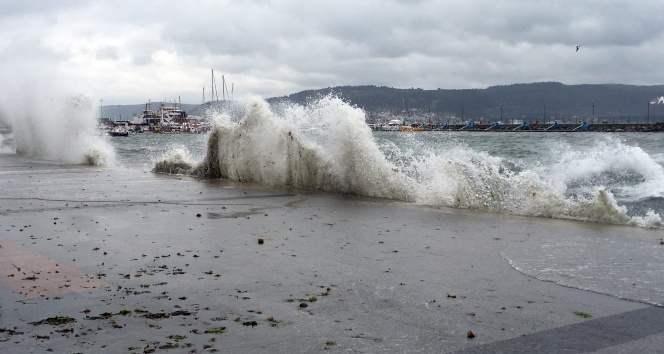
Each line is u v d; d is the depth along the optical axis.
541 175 13.25
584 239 6.56
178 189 11.91
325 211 8.85
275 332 3.58
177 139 59.22
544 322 3.74
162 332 3.59
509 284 4.68
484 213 8.67
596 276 4.91
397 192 10.62
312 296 4.35
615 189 10.98
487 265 5.32
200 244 6.32
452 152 13.61
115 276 4.95
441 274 5.00
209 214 8.52
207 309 4.05
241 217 8.25
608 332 3.54
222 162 14.38
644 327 3.62
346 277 4.91
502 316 3.87
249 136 13.64
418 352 3.25
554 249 6.02
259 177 13.31
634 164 13.11
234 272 5.09
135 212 8.70
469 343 3.38
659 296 4.30
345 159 11.39
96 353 3.25
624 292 4.43
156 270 5.16
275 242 6.43
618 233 6.95
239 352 3.26
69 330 3.62
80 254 5.80
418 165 10.86
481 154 14.28
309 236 6.78
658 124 85.00
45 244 6.30
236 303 4.18
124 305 4.14
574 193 10.79
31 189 11.74
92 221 7.85
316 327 3.67
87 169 17.23
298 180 12.41
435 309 4.04
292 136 12.57
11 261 5.49
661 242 6.33
